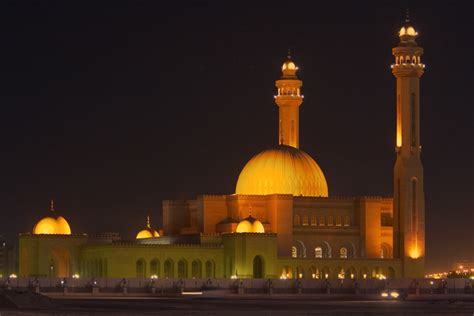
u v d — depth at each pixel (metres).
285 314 134.00
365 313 137.88
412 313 139.12
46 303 144.88
